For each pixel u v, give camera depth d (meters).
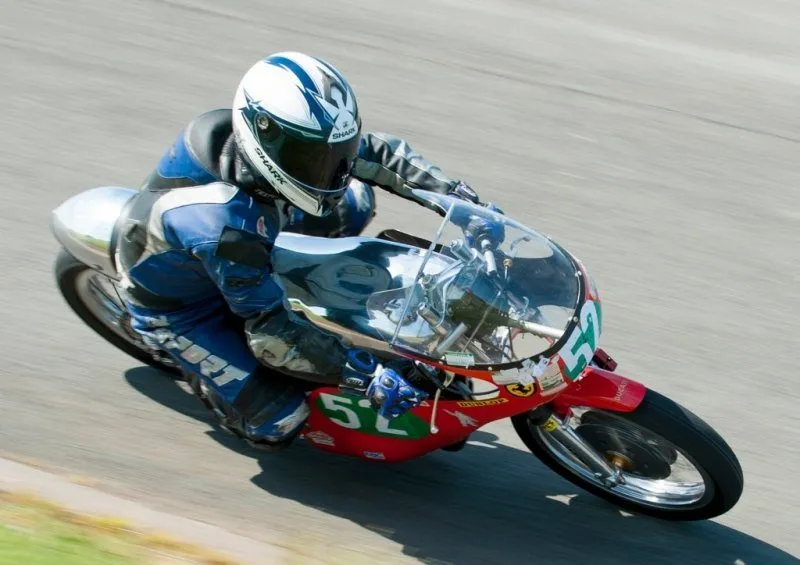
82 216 17.34
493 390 15.12
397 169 17.00
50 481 15.05
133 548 12.88
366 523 15.95
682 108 33.88
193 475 16.62
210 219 14.72
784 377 21.00
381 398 14.90
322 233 18.16
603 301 23.11
